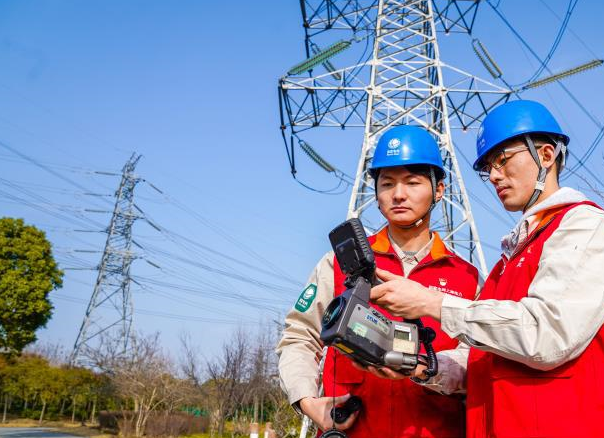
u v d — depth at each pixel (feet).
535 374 5.28
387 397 7.04
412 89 41.45
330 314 6.03
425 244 8.02
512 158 6.38
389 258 7.88
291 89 43.29
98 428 104.68
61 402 134.62
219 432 71.77
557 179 6.47
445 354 6.87
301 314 7.94
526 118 6.39
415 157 7.63
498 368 5.55
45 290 81.82
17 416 129.90
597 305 5.04
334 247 6.39
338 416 6.87
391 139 7.82
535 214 6.11
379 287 5.98
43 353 151.12
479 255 33.55
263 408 80.94
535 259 5.72
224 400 71.26
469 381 6.26
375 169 7.92
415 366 6.08
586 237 5.30
